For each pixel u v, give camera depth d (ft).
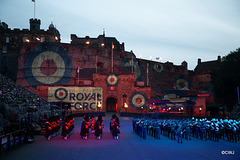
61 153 49.29
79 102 203.82
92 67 266.36
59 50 253.65
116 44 364.38
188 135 80.89
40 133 79.00
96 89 209.05
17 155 47.26
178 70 356.38
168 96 231.09
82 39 330.95
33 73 244.01
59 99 200.44
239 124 76.38
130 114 173.88
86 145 59.16
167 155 48.52
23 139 61.16
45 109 131.34
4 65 276.41
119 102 216.95
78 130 94.73
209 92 326.85
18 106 112.37
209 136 76.38
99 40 333.83
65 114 142.92
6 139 51.49
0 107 94.02
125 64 293.02
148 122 85.15
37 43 252.42
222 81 233.96
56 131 76.79
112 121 76.48
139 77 303.27
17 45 291.17
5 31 291.58
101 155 47.62
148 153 50.26
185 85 352.28
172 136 80.07
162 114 156.76
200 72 351.67
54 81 243.60
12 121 87.35
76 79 241.96
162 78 332.39
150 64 325.21
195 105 198.90
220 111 205.57
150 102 175.83
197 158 46.29
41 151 51.24
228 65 240.73
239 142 70.79
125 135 81.41
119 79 219.82
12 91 149.38
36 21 318.45
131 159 44.50
